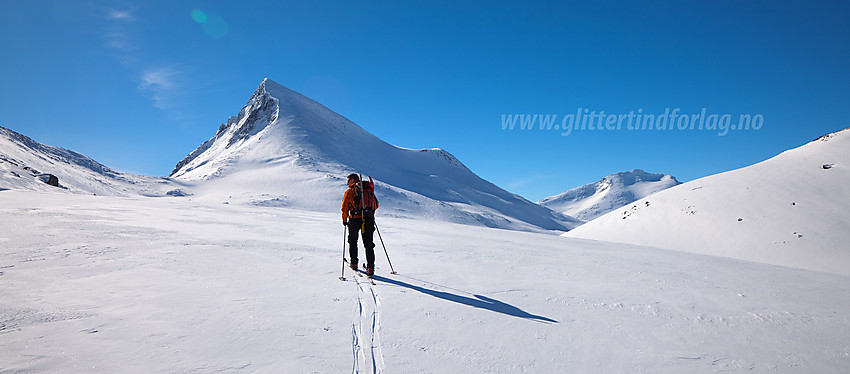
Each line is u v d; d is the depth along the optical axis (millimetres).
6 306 2732
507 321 3326
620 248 11969
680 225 31438
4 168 34625
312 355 2354
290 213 18141
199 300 3273
